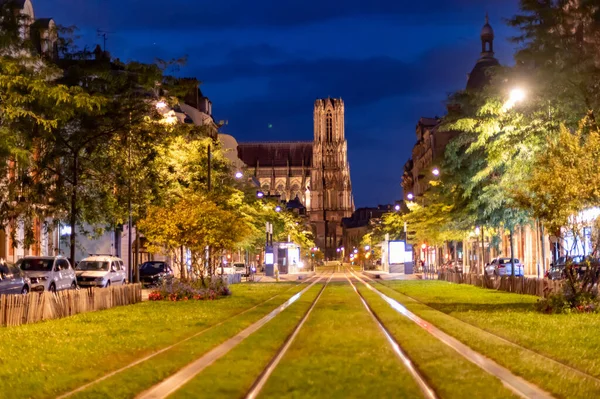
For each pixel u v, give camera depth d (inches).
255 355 633.0
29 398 453.4
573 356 605.0
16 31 1227.9
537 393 456.1
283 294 1777.8
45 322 980.6
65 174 1518.2
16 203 1461.6
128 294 1398.9
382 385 482.6
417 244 4121.6
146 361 598.2
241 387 481.7
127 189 1561.3
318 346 700.0
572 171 1045.8
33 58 1149.1
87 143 1509.6
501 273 2605.8
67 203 1505.9
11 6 1226.6
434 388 474.0
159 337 779.4
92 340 754.2
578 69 1178.6
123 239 2578.7
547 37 1251.2
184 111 3659.0
